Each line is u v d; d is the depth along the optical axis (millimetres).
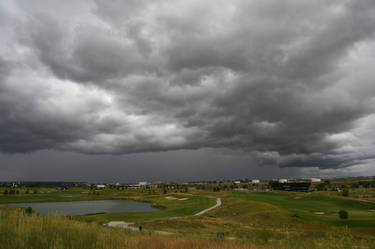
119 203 149375
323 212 79812
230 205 97562
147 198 174000
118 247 10797
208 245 13906
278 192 177875
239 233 37844
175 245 13406
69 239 10242
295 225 55406
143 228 44594
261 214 70062
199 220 59688
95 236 11617
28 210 50844
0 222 10258
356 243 22172
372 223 51969
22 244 8625
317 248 19547
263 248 16281
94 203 150375
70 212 98188
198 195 166875
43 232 10242
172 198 158750
